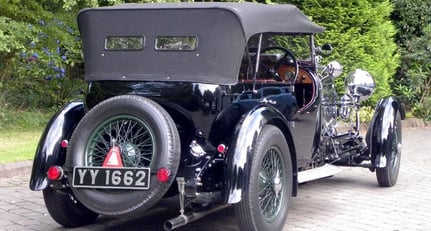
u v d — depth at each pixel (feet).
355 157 26.13
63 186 18.17
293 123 20.71
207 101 17.78
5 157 28.17
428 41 50.70
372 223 20.97
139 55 18.48
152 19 18.35
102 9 18.80
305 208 22.82
